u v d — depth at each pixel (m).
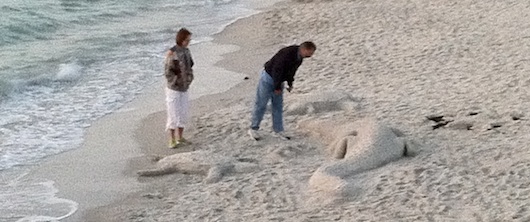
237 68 20.00
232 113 15.62
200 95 17.30
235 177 12.30
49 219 11.17
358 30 22.70
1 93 17.42
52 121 15.71
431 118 14.27
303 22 24.80
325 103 15.23
